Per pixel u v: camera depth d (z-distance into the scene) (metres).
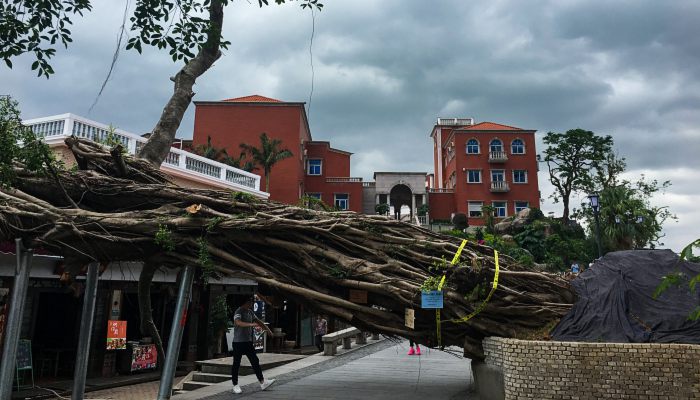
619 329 6.11
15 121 7.08
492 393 6.59
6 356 7.08
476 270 6.97
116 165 8.72
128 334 14.77
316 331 18.47
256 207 8.14
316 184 49.44
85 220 7.95
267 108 43.16
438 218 51.97
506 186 49.41
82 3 7.53
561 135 52.22
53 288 12.36
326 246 7.66
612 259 7.52
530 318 6.97
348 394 7.96
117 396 11.84
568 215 52.91
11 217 7.86
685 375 5.28
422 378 9.52
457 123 61.16
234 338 8.47
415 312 7.38
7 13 7.13
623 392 5.41
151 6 7.93
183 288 8.08
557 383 5.64
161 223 7.80
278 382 9.20
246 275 7.74
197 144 42.62
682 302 6.30
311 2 10.20
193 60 11.06
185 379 11.45
